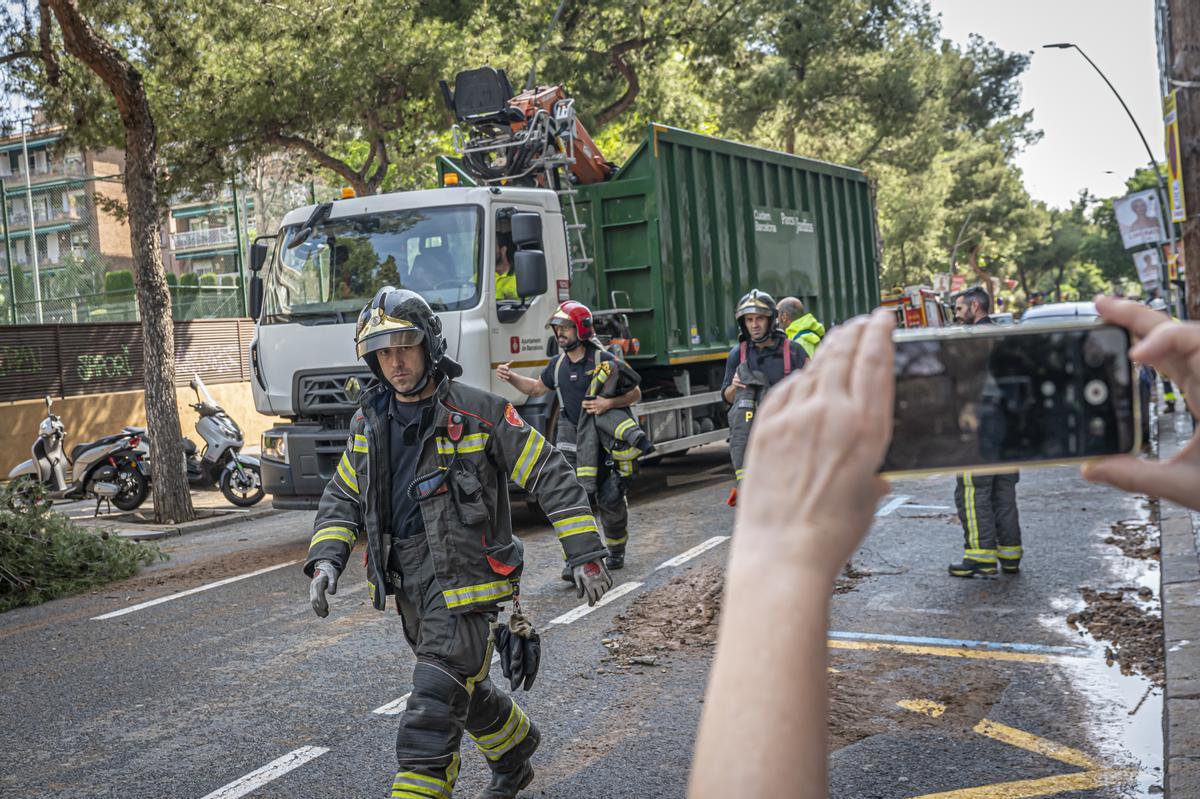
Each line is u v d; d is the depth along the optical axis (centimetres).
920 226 5134
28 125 1313
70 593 865
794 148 3797
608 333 1125
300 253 1001
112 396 1831
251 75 1606
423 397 375
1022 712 482
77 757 489
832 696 514
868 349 69
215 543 1089
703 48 2427
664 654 598
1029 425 89
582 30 2353
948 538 866
